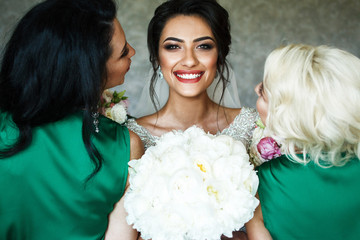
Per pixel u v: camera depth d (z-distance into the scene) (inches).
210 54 71.9
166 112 79.5
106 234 53.6
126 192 52.8
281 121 49.6
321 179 49.7
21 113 47.5
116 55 59.7
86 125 49.4
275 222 51.4
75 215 48.8
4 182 46.0
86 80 48.6
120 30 59.9
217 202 45.9
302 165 51.1
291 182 51.0
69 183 48.4
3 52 49.4
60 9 47.8
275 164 53.7
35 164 47.2
